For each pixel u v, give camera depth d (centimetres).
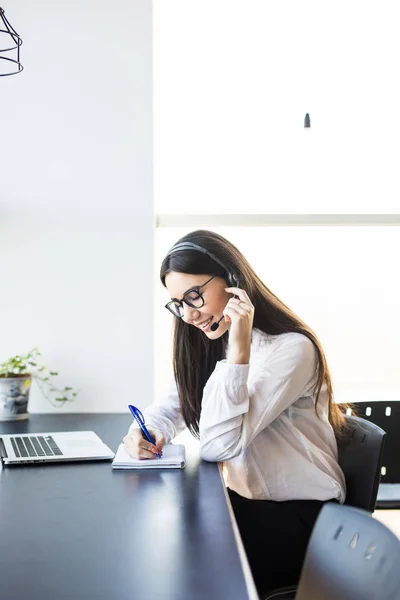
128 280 288
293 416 191
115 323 288
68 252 288
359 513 105
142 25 289
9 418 263
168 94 320
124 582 100
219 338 203
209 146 320
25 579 102
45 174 288
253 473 184
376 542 98
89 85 288
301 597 111
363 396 325
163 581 101
